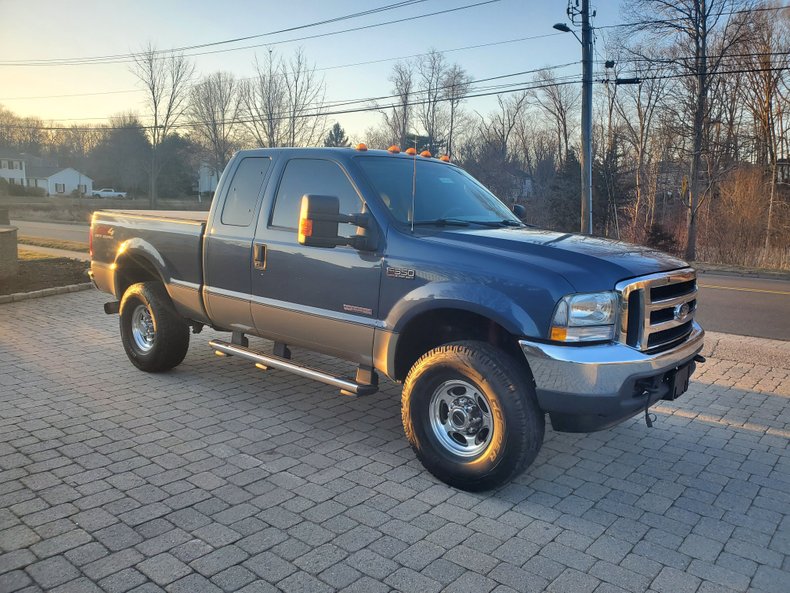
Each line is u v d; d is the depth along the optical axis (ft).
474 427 12.99
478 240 13.41
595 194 153.28
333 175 15.53
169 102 202.08
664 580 10.03
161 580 9.61
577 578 10.00
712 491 13.29
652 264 13.00
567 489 13.28
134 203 230.89
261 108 172.35
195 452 14.55
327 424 16.67
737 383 21.17
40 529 10.98
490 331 13.75
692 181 93.40
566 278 11.78
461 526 11.57
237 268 17.12
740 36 89.30
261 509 11.94
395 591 9.52
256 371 21.35
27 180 337.11
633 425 17.26
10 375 20.25
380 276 14.02
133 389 19.08
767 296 45.37
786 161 110.63
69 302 34.24
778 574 10.30
